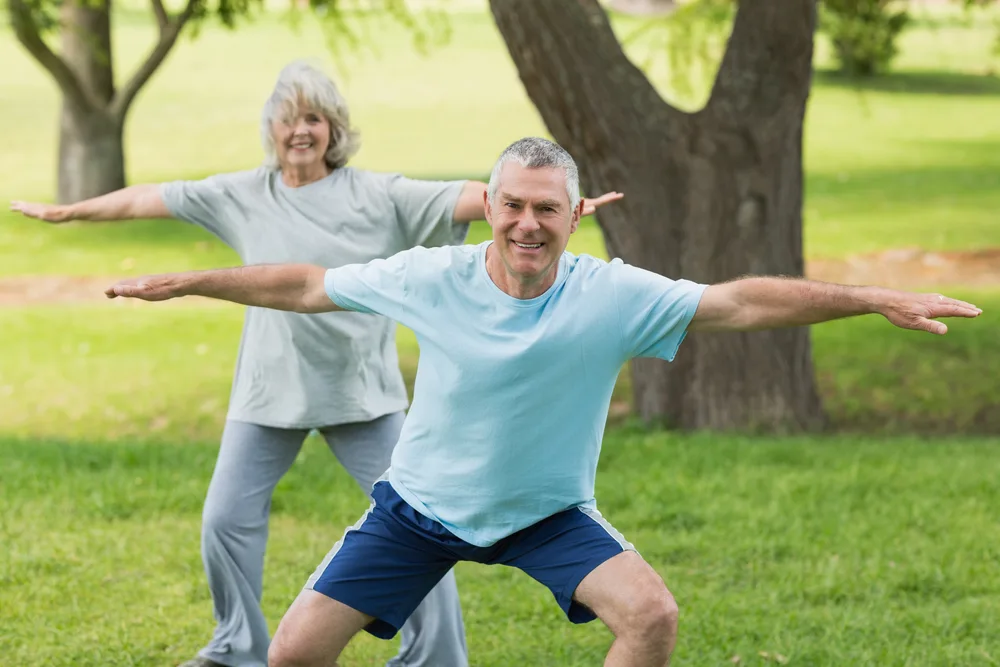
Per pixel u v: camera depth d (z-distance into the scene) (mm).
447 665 5203
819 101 36062
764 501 8344
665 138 10656
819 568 6906
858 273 18234
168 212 5367
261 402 5242
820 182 25859
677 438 10406
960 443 10570
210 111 34250
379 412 5293
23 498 8164
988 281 17500
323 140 5180
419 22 46875
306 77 5160
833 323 15148
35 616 6125
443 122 33562
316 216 5184
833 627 6000
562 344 3842
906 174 26531
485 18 47938
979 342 14008
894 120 33438
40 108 34594
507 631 6070
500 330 3881
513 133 32188
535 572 4051
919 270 18297
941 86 38562
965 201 23328
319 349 5133
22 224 23188
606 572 3881
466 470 3979
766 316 3828
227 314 16984
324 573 4098
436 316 3930
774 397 11062
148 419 12641
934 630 5973
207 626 6051
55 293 18344
